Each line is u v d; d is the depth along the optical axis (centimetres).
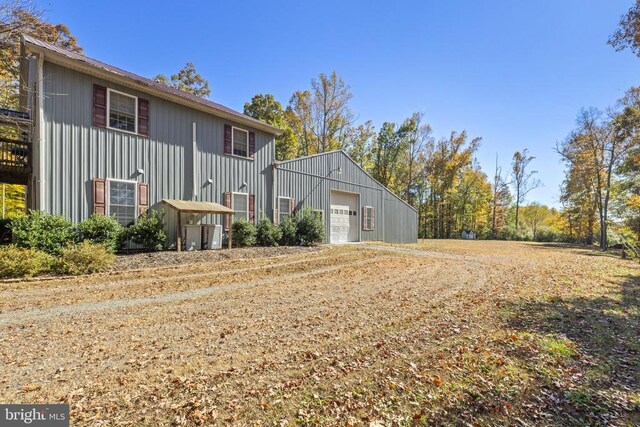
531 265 1192
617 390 283
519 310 552
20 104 1062
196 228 1111
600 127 2645
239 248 1196
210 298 600
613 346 388
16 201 1659
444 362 341
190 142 1167
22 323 439
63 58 840
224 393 275
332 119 3241
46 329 420
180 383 290
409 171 4006
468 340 408
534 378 305
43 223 781
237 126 1334
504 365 333
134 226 964
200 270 848
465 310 551
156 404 256
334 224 1845
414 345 391
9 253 663
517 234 3881
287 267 958
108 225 894
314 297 630
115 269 779
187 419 237
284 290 683
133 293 613
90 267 736
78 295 582
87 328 429
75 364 325
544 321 491
